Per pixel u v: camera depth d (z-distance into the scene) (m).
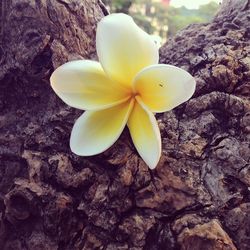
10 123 0.18
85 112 0.16
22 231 0.16
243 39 0.18
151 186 0.15
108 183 0.15
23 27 0.18
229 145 0.16
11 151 0.17
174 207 0.15
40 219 0.16
